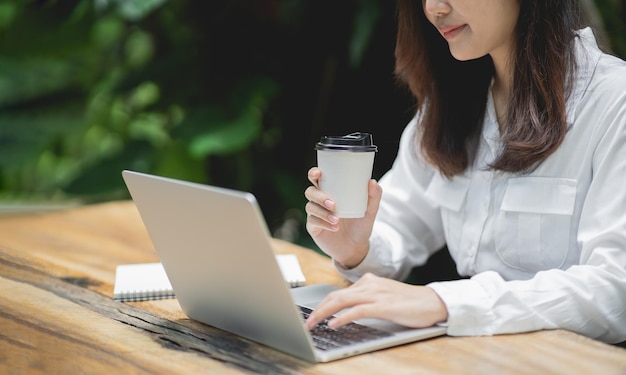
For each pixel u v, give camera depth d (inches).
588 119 56.6
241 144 106.0
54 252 72.4
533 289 51.0
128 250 73.4
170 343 48.9
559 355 45.9
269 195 124.0
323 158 52.2
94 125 135.2
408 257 68.4
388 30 109.8
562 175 57.7
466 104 64.0
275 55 120.6
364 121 118.3
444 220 66.0
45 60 133.8
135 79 119.3
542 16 56.2
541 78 56.7
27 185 153.3
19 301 57.7
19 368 45.4
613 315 51.4
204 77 119.6
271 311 45.8
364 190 52.8
